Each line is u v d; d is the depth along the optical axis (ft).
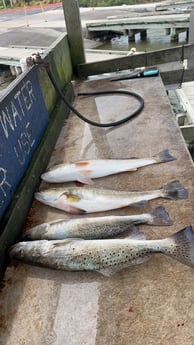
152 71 4.09
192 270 1.58
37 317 1.49
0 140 1.97
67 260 1.64
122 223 1.86
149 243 1.65
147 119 3.09
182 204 1.99
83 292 1.57
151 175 2.31
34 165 2.39
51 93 3.24
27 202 2.14
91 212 2.06
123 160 2.42
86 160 2.42
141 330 1.37
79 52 4.32
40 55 3.02
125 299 1.50
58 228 1.87
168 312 1.42
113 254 1.64
